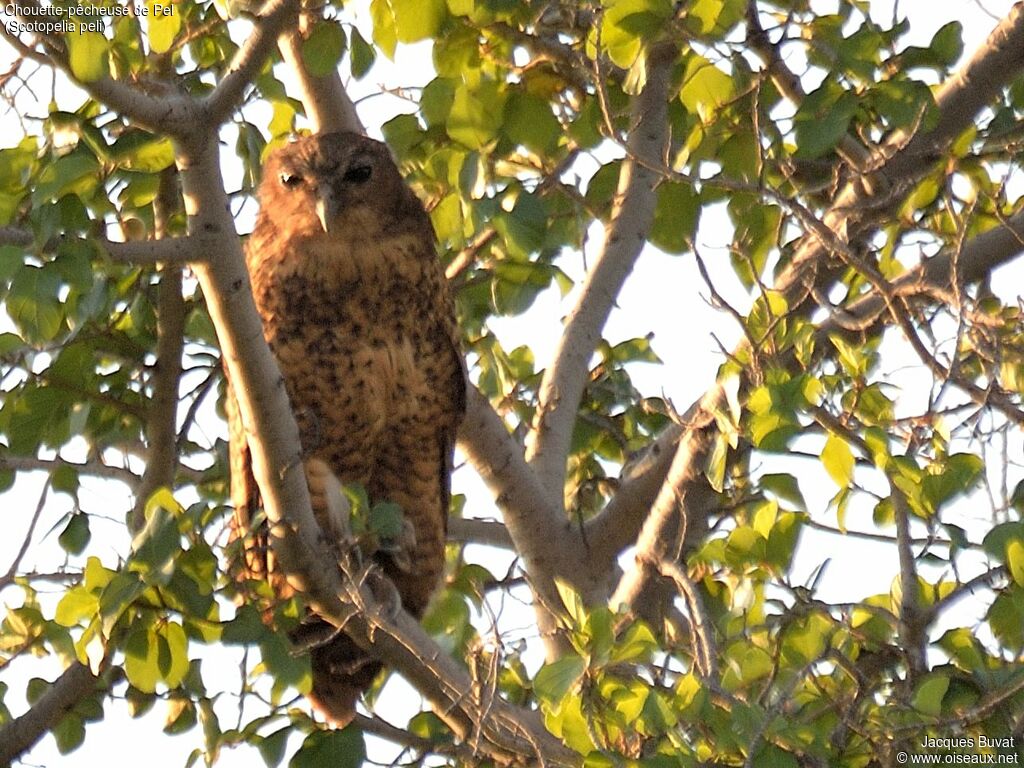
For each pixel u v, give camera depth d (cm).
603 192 1266
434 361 1262
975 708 857
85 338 1080
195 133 862
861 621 944
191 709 1064
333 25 1120
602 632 895
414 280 1248
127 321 1144
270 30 859
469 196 1073
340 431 1265
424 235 1262
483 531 1403
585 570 1248
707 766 843
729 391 989
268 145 1286
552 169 1177
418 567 1288
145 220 1145
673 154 1220
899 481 939
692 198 1139
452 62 1130
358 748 1026
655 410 1261
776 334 1038
